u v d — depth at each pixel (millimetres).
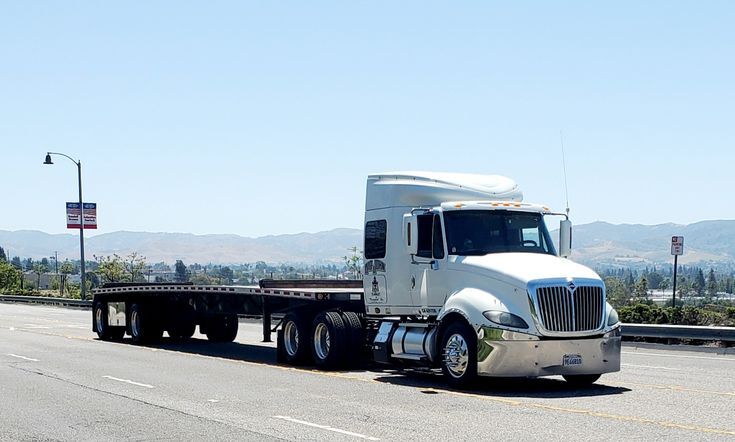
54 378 17094
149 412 12859
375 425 11430
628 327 24906
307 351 18953
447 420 11719
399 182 17031
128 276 73750
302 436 10773
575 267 14953
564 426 11156
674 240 28938
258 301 22406
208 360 20562
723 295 131250
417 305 16375
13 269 98188
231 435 10969
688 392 14367
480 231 15906
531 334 14086
